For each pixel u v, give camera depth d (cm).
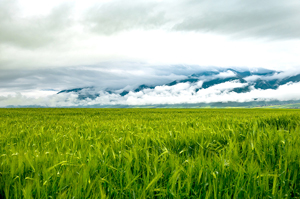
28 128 791
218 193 234
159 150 409
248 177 257
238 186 242
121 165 306
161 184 255
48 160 321
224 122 795
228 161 290
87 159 317
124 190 243
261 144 402
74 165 291
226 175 272
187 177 256
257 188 249
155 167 281
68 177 252
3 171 272
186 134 511
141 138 487
